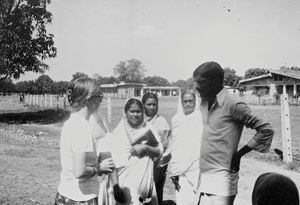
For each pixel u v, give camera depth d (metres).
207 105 3.70
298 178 7.52
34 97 40.88
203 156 3.64
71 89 3.04
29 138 14.29
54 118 24.55
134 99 4.45
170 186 7.14
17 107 40.53
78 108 3.04
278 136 14.32
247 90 50.91
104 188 4.05
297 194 2.46
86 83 3.02
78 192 2.93
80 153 2.87
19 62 26.36
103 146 3.40
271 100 43.41
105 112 27.12
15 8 25.56
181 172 4.82
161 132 5.27
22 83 72.06
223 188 3.48
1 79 26.27
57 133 16.31
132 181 4.36
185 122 4.82
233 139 3.49
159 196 5.30
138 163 4.39
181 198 4.81
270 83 48.12
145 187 4.39
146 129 4.48
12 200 5.95
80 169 2.87
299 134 14.91
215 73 3.48
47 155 10.67
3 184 7.05
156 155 4.50
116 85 83.06
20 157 10.30
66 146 2.95
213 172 3.55
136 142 4.39
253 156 9.87
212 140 3.55
